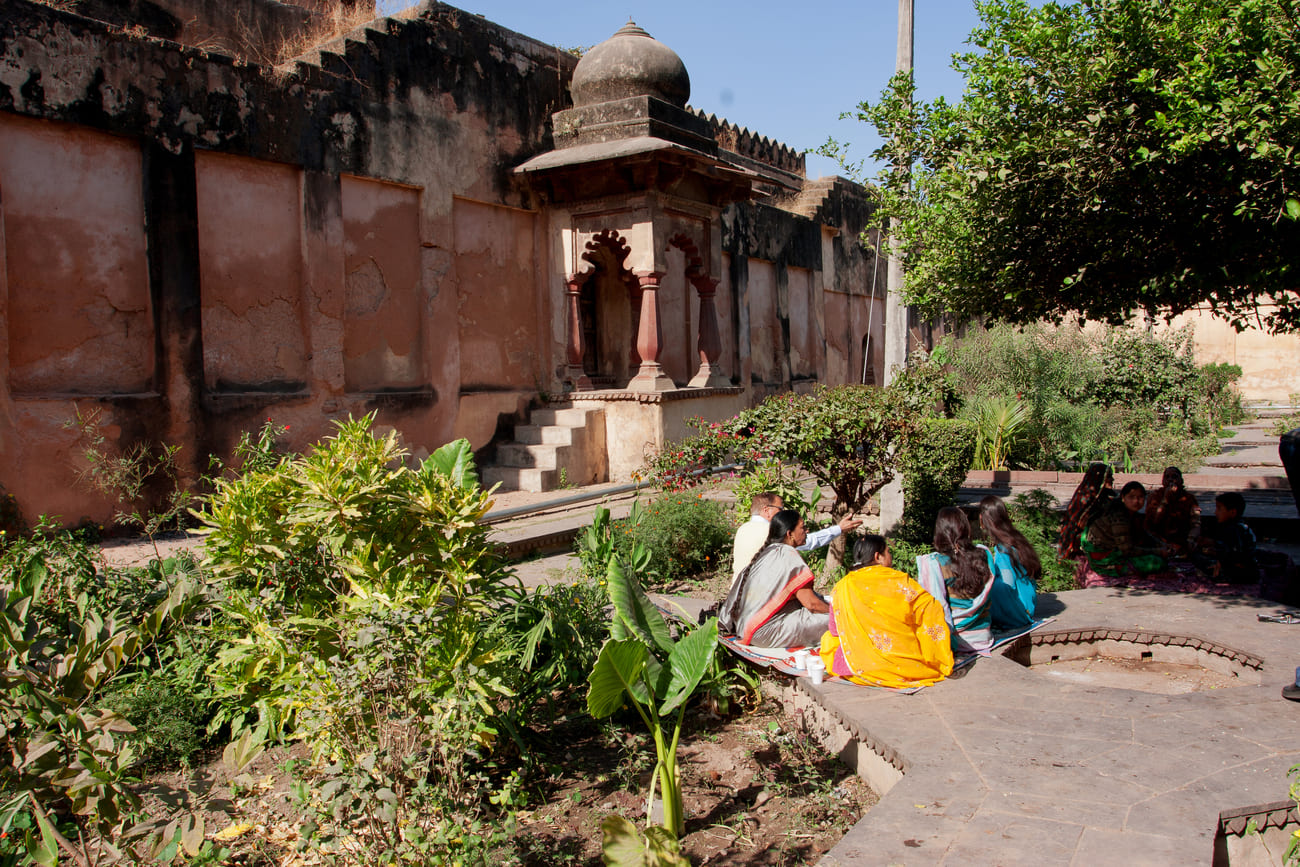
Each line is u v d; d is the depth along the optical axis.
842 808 3.92
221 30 10.92
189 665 4.66
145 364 8.63
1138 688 5.16
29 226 7.87
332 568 4.49
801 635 5.09
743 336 15.98
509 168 12.24
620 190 12.09
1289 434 5.82
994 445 13.45
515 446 11.84
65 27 7.92
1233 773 3.54
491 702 4.15
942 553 5.29
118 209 8.43
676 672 4.12
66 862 3.49
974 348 14.83
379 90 10.52
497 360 12.21
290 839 3.72
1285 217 4.62
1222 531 6.70
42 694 3.11
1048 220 5.49
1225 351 26.95
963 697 4.44
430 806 3.40
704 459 7.19
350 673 3.48
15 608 4.12
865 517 9.45
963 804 3.36
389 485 4.37
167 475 8.61
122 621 4.07
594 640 5.00
